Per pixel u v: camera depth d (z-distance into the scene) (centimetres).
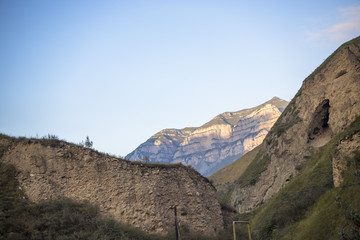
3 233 2755
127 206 3578
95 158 3659
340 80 7212
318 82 8006
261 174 8450
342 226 3403
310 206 4941
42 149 3475
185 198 3994
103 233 3072
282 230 4822
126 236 3144
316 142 7694
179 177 4081
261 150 9656
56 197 3322
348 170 4147
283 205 5669
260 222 5975
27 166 3359
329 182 5266
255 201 8075
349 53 7362
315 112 7794
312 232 3828
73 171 3509
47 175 3384
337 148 4447
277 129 9162
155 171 3931
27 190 3241
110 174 3656
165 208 3778
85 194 3462
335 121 6956
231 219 4616
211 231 3994
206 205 4178
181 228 3734
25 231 2838
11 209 3008
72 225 3066
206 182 4397
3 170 3266
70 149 3597
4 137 3488
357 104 6512
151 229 3569
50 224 2984
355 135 4303
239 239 4088
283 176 7775
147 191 3744
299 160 7650
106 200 3519
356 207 3456
